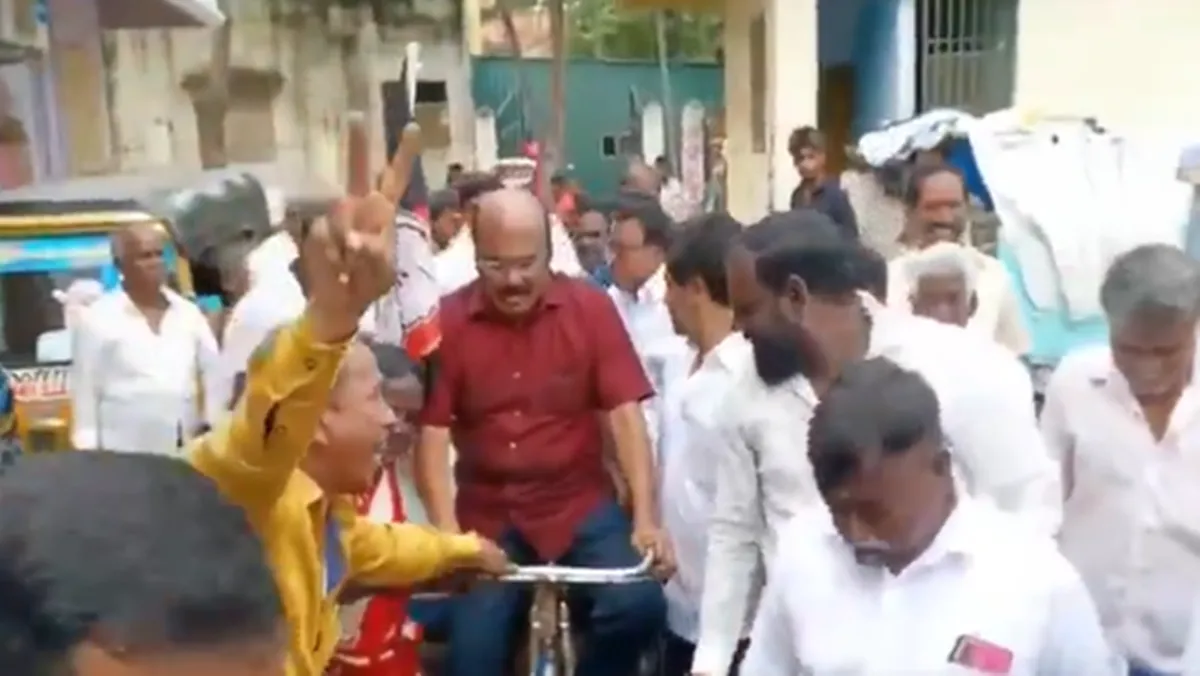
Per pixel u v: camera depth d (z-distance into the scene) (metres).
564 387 4.59
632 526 4.64
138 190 9.43
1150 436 3.73
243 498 2.35
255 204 9.47
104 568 1.09
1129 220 9.09
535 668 4.17
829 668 2.82
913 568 2.78
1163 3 13.91
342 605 3.34
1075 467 3.85
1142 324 3.58
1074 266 8.53
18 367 7.28
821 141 10.78
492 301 4.55
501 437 4.58
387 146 2.44
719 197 20.22
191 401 6.88
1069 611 2.79
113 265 7.53
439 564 3.39
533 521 4.59
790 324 3.46
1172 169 9.66
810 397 3.52
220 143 21.33
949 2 14.84
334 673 3.65
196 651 1.10
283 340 2.29
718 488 3.75
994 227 8.83
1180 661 3.69
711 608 3.75
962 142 10.02
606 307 4.65
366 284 2.27
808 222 3.51
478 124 28.11
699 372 4.20
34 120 12.02
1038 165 9.50
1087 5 14.12
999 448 3.26
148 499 1.15
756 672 3.03
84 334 6.74
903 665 2.76
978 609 2.75
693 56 31.73
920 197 5.58
